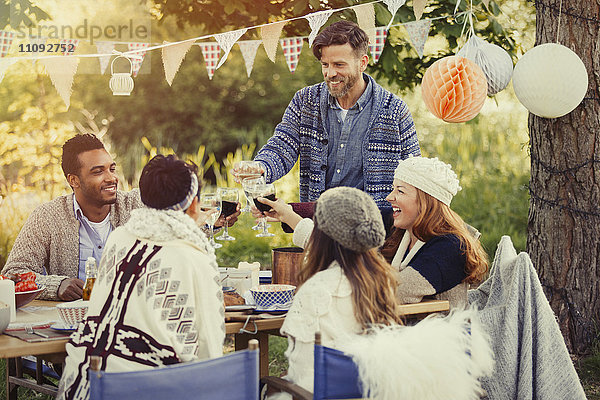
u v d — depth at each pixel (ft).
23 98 33.32
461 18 19.02
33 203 26.99
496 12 19.44
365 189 13.56
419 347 7.61
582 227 15.85
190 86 46.03
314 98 13.74
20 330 9.11
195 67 46.55
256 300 9.86
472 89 12.84
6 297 9.53
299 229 10.75
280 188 31.12
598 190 15.76
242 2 19.16
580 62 13.84
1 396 14.52
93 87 43.83
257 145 43.80
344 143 13.58
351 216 8.42
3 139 28.40
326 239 8.70
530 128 16.46
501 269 11.48
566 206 15.92
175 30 39.22
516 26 26.48
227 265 25.95
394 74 20.97
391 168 13.60
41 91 33.30
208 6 21.11
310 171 13.87
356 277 8.52
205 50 14.29
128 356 7.98
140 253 8.30
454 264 10.63
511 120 34.81
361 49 13.06
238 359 7.31
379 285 8.64
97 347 8.10
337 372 7.57
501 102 35.76
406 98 37.17
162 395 6.91
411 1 19.42
